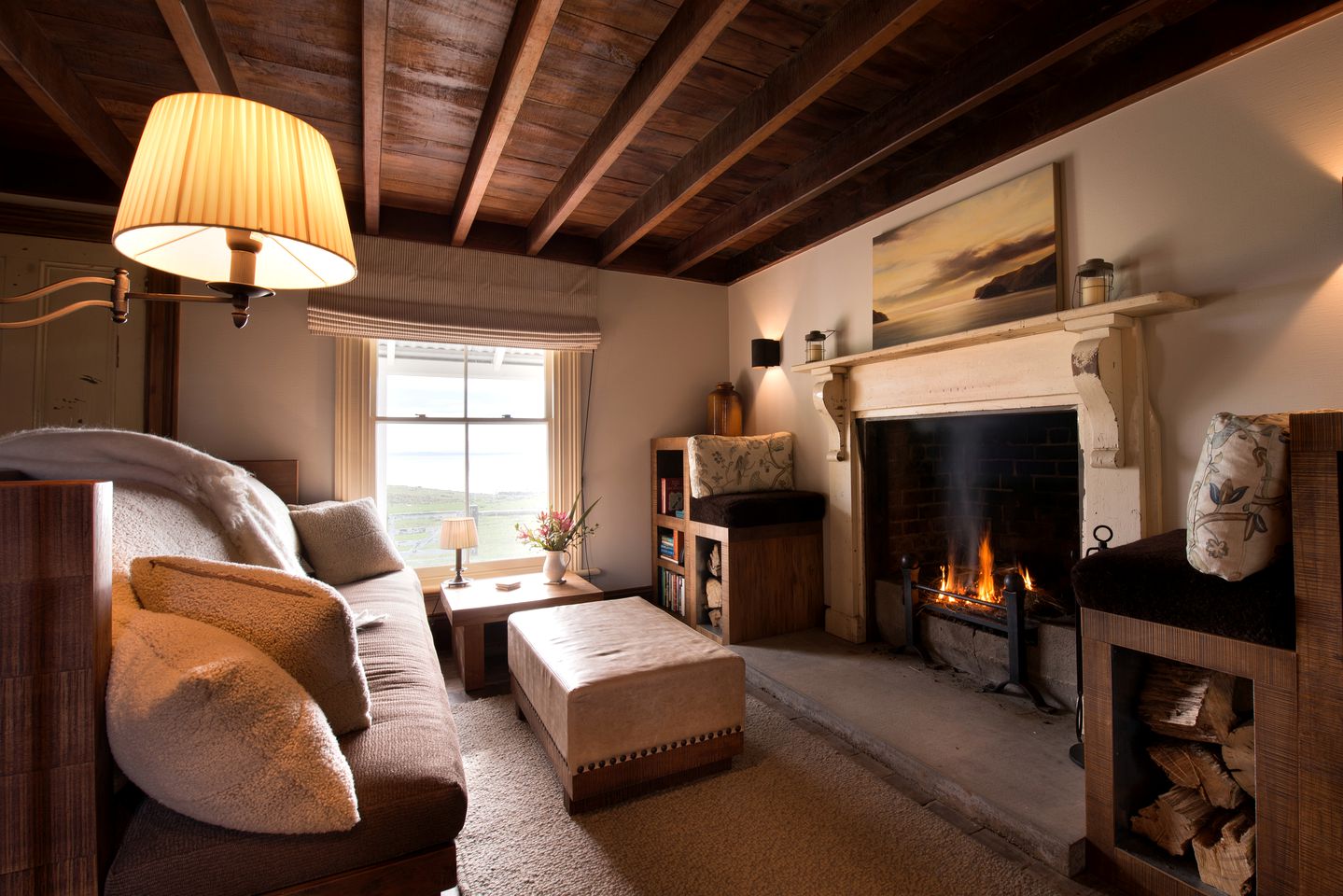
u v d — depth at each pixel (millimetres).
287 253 1240
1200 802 1488
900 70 2068
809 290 3590
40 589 810
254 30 1838
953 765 1926
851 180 2998
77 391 2682
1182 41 1854
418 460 3490
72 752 825
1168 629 1398
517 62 1783
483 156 2355
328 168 1044
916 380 2822
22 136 2467
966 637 2688
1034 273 2305
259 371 3039
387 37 1875
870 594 3221
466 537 3094
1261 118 1747
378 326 3213
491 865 1578
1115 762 1518
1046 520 2908
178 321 2869
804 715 2449
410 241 3316
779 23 1847
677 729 1912
